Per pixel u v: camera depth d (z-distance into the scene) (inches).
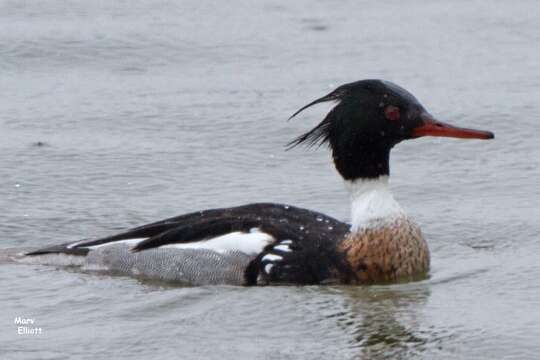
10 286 553.9
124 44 975.6
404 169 742.5
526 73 916.0
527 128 803.4
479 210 665.0
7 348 479.5
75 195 700.0
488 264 580.7
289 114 831.7
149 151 770.2
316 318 509.0
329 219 578.2
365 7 1103.6
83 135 798.5
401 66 933.8
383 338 486.6
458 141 788.6
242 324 504.1
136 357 471.2
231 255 555.5
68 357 471.2
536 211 658.8
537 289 542.6
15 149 768.3
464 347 476.4
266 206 585.0
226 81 908.0
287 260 549.6
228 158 762.2
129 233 583.5
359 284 551.5
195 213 586.2
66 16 1040.8
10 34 984.3
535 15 1067.9
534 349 473.1
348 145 565.3
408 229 560.4
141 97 874.1
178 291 545.0
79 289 549.6
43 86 899.4
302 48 980.6
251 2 1112.8
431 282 555.2
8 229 645.9
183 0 1110.4
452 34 1017.5
